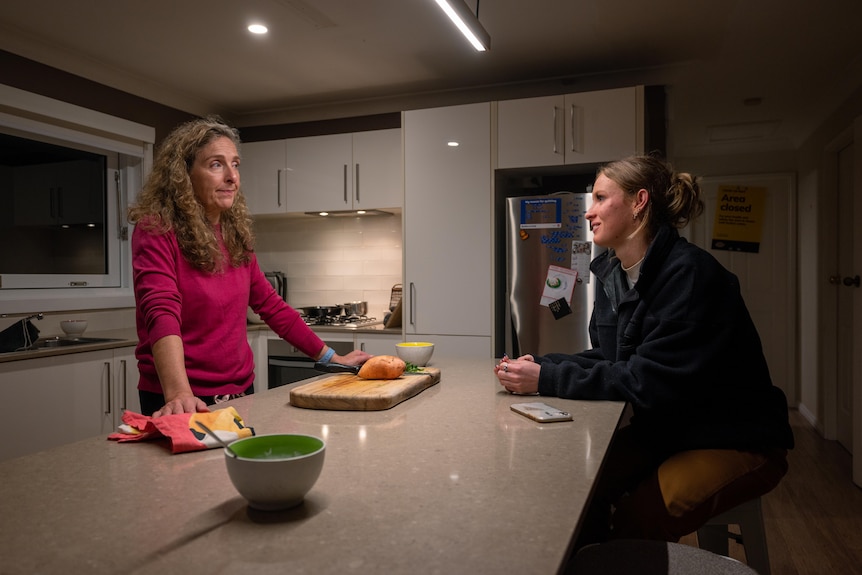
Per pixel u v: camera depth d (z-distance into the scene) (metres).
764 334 5.42
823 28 3.08
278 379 4.07
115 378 3.06
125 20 3.02
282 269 4.78
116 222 3.90
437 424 1.12
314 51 3.45
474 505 0.70
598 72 3.81
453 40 3.30
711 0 2.77
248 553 0.57
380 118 4.34
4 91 3.12
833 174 4.18
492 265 3.61
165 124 4.13
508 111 3.59
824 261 4.25
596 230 1.54
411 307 3.78
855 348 3.20
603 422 1.14
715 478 1.24
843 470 3.51
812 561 2.37
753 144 5.40
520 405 1.25
